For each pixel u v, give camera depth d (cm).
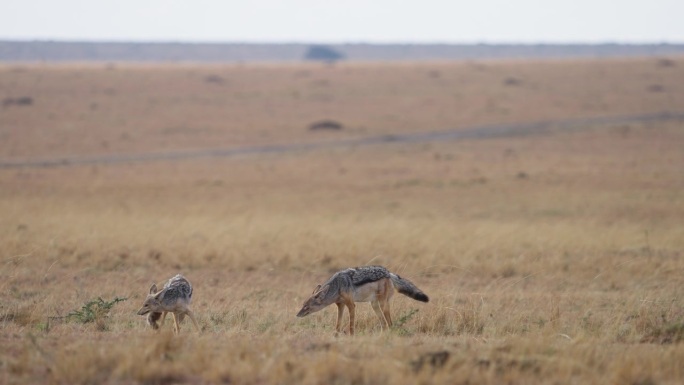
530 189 16025
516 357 3481
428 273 7162
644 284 6600
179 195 15550
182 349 3588
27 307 5138
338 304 4588
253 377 3184
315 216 11888
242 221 10450
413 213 12962
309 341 3912
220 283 6644
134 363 3253
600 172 18475
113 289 6131
